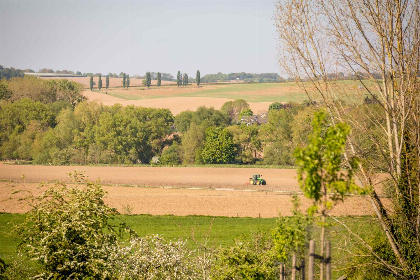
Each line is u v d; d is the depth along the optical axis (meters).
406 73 73.56
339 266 75.75
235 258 67.81
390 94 74.56
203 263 74.31
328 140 45.50
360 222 76.38
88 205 66.12
